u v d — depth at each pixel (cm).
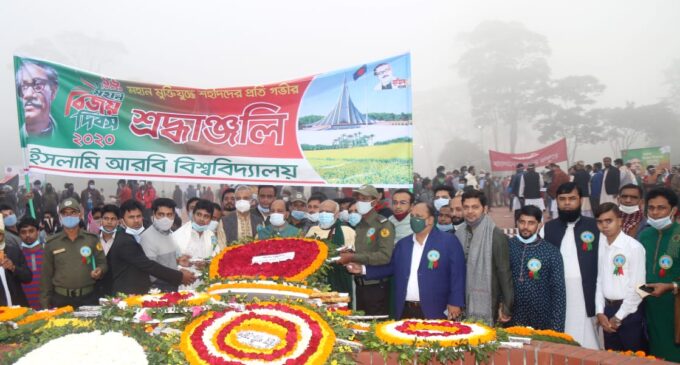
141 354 348
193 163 746
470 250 588
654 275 554
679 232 545
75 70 731
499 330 388
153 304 412
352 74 733
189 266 659
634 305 540
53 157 725
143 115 745
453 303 565
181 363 352
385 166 724
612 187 2092
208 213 697
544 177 2625
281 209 729
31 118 720
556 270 555
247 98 748
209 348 359
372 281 659
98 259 668
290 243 546
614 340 563
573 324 571
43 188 2386
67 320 421
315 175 739
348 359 363
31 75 721
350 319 434
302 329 380
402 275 590
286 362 344
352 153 732
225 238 838
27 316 441
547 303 561
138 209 625
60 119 727
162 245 657
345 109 734
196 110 751
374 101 727
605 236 570
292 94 744
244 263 513
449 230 789
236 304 424
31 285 767
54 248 650
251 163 745
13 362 355
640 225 703
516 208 2358
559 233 592
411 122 720
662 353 544
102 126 738
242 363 344
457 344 363
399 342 368
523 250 572
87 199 2448
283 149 743
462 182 2778
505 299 565
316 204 841
